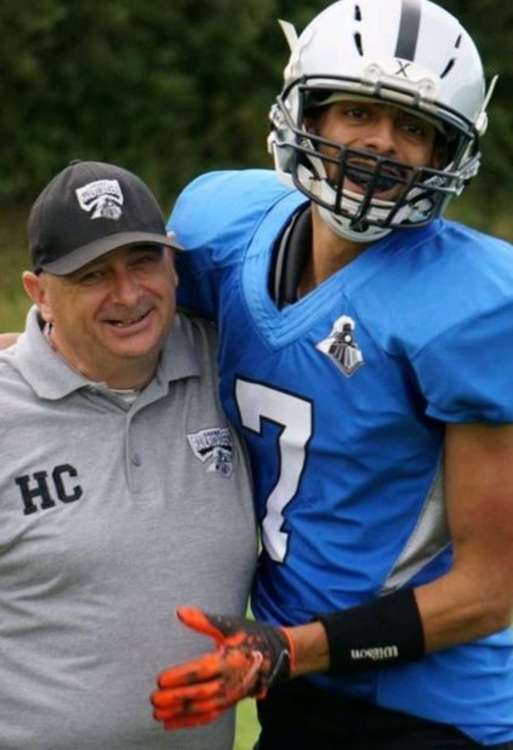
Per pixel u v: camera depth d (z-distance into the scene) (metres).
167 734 11.09
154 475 11.09
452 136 10.59
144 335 10.95
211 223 11.80
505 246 10.72
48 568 10.88
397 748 11.18
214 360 11.60
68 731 10.95
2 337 12.37
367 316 10.55
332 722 11.33
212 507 11.14
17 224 53.22
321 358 10.71
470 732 11.11
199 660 10.09
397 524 10.89
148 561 10.94
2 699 11.10
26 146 54.97
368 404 10.58
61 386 11.08
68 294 10.89
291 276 11.14
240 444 11.41
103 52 55.75
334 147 10.48
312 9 59.09
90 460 11.05
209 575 11.07
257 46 58.41
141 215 10.98
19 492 10.98
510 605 10.76
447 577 10.71
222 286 11.47
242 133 58.06
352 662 10.68
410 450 10.68
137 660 10.94
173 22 56.88
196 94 57.53
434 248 10.64
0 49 53.91
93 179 10.98
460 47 10.50
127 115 56.62
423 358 10.31
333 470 10.85
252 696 10.48
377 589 10.92
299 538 11.11
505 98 60.69
